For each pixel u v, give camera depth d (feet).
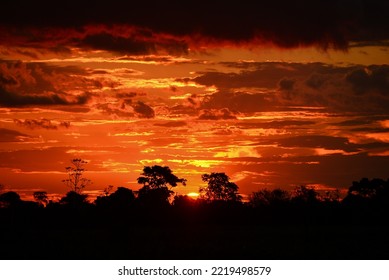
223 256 268.00
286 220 584.40
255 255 271.28
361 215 565.94
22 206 583.99
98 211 577.84
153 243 320.70
